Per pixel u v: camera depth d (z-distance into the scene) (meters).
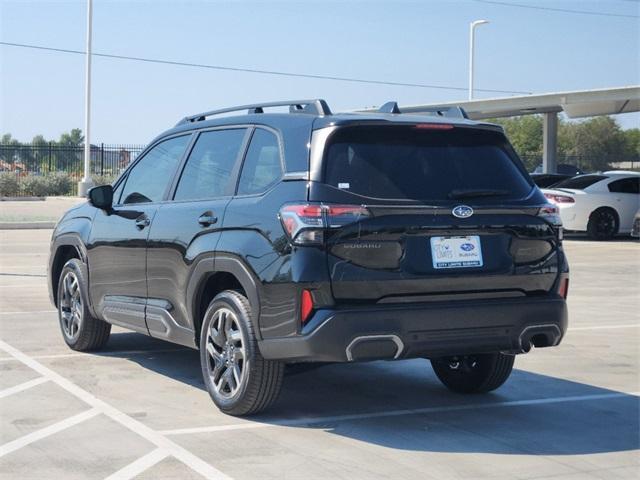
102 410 6.71
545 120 30.75
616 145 64.56
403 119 6.31
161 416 6.57
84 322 8.67
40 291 13.19
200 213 6.89
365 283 5.89
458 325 6.09
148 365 8.34
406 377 8.09
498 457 5.74
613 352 9.27
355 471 5.41
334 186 5.96
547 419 6.68
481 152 6.50
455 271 6.12
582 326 10.84
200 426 6.32
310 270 5.83
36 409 6.73
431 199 6.11
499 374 7.17
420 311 5.96
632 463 5.66
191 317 6.96
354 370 8.37
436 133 6.37
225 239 6.51
